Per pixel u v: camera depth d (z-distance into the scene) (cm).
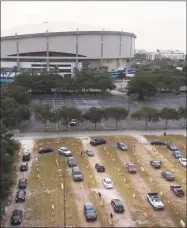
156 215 4425
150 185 5384
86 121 9556
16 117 8194
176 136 8275
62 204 4669
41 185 5278
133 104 12850
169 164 6359
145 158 6662
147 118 8900
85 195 4969
